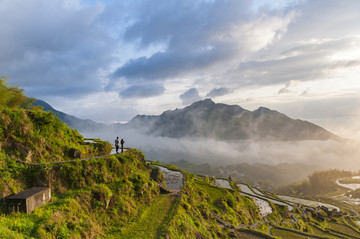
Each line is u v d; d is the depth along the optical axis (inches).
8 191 734.5
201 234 1154.0
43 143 984.9
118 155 1278.3
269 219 2402.8
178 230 999.0
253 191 3641.7
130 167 1301.7
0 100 1090.1
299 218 2812.5
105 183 1041.5
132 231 893.8
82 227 766.5
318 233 2583.7
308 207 3654.0
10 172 788.0
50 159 963.3
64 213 757.3
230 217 1797.5
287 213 2758.4
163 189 1459.2
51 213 729.0
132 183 1179.9
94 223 836.6
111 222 911.0
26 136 943.0
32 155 910.4
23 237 594.9
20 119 948.6
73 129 1330.0
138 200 1163.3
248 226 1895.9
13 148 872.3
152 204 1203.2
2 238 542.3
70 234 704.4
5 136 876.0
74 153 1072.8
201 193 1932.8
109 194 960.3
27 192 747.4
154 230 917.2
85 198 874.8
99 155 1251.2
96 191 924.0
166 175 1969.7
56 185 879.1
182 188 1617.9
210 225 1411.2
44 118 1079.6
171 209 1161.4
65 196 853.8
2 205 693.9
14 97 1231.5
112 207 968.3
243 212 2121.1
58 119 1173.7
